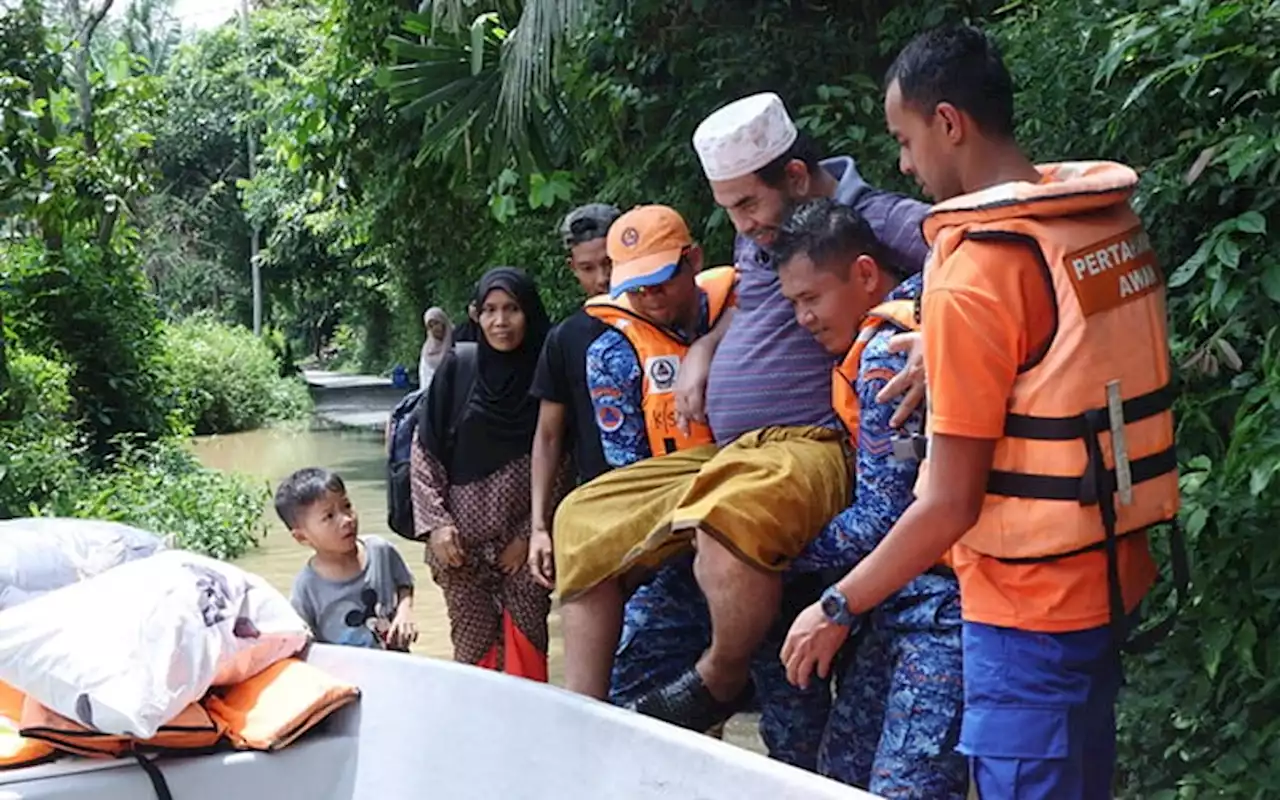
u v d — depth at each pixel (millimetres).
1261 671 4082
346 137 11719
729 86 7266
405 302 21594
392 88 7352
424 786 3051
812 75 7168
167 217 34281
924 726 2914
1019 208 2441
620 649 3576
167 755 2994
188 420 21922
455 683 3059
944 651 2918
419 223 12125
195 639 2988
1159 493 2529
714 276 3791
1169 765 4312
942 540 2482
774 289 3223
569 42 7309
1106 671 2557
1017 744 2498
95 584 3035
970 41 2633
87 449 14141
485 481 4938
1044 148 5016
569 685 3281
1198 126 4414
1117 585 2475
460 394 4949
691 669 3215
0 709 3057
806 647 2635
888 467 2875
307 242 32562
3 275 15078
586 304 3846
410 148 11438
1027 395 2447
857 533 2936
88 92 14578
